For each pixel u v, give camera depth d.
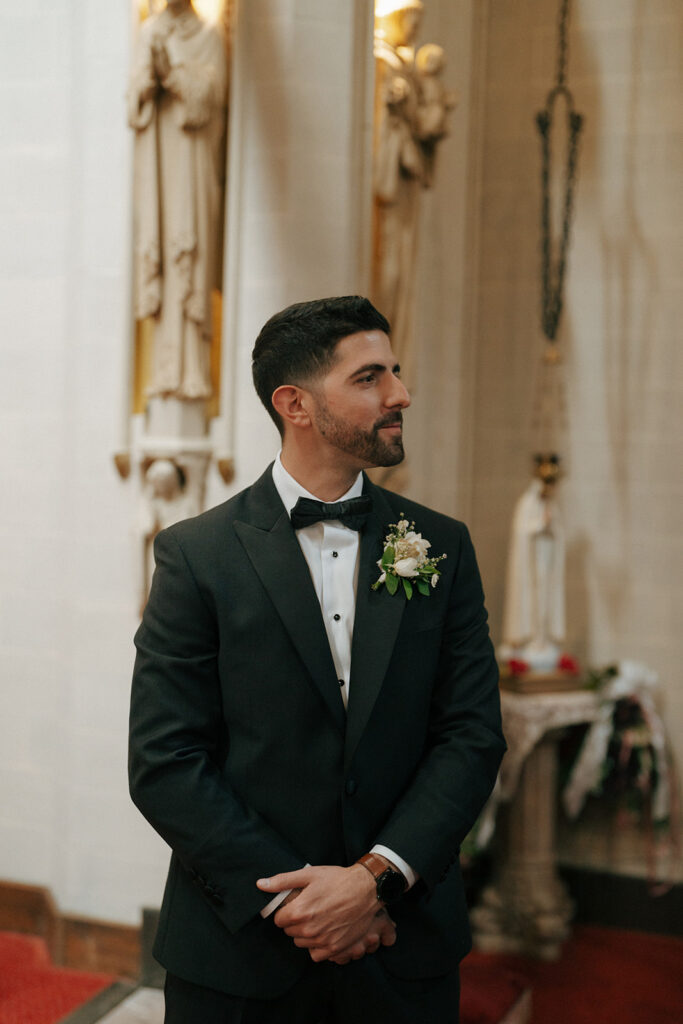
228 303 3.42
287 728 1.69
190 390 3.40
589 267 4.60
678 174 4.46
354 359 1.69
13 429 3.87
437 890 1.74
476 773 1.71
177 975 1.68
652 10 4.48
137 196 3.44
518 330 4.72
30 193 3.82
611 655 4.55
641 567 4.52
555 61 4.64
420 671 1.75
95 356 3.62
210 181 3.40
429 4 4.11
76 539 3.66
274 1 3.38
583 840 4.54
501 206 4.75
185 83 3.29
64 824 3.68
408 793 1.72
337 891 1.57
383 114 3.56
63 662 3.75
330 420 1.70
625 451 4.55
